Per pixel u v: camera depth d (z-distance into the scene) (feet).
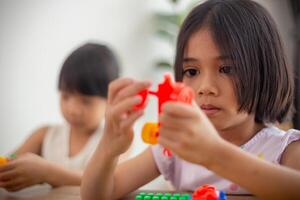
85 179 1.88
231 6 2.01
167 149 1.43
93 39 6.38
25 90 6.21
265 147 2.21
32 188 2.61
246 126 2.19
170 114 1.26
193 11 2.06
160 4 6.40
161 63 6.10
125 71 6.41
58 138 3.74
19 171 2.43
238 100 1.89
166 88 1.31
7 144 6.13
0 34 6.13
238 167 1.43
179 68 2.02
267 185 1.48
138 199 1.80
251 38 1.95
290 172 1.52
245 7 2.03
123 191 2.11
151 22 6.40
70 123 3.55
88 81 3.38
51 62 6.28
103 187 1.89
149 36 6.40
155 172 2.41
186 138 1.28
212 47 1.87
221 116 1.87
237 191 2.24
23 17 6.19
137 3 6.41
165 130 1.29
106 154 1.76
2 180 2.42
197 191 1.68
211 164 1.39
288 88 2.20
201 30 1.92
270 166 1.50
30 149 3.76
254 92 1.96
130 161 2.33
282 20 5.91
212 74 1.88
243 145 2.23
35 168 2.48
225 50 1.85
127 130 1.52
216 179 2.33
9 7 6.15
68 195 2.15
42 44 6.25
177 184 2.49
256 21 2.01
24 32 6.20
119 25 6.41
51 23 6.27
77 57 3.46
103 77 3.46
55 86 6.26
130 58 6.43
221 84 1.86
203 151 1.34
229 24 1.92
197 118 1.28
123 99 1.42
